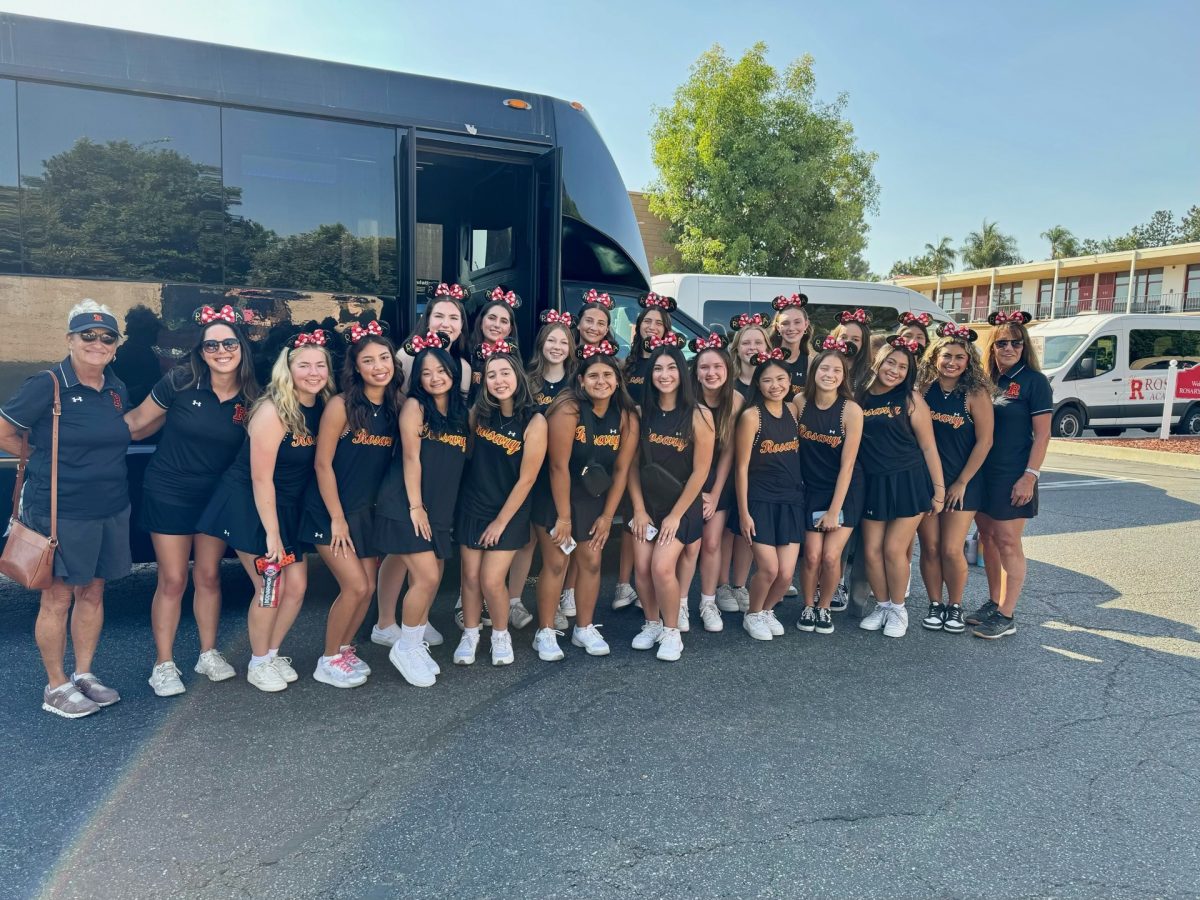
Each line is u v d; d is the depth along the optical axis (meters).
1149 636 4.66
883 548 4.58
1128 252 34.25
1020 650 4.41
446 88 5.05
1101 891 2.42
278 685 3.70
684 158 20.67
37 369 4.25
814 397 4.43
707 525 4.57
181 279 4.46
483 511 3.88
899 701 3.73
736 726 3.45
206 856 2.49
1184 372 16.16
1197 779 3.08
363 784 2.93
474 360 4.17
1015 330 4.45
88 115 4.25
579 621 4.29
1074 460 12.79
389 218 4.88
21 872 2.40
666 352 3.98
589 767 3.08
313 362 3.44
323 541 3.58
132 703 3.56
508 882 2.40
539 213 5.37
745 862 2.52
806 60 20.39
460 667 4.05
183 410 3.44
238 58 4.54
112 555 3.44
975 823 2.76
